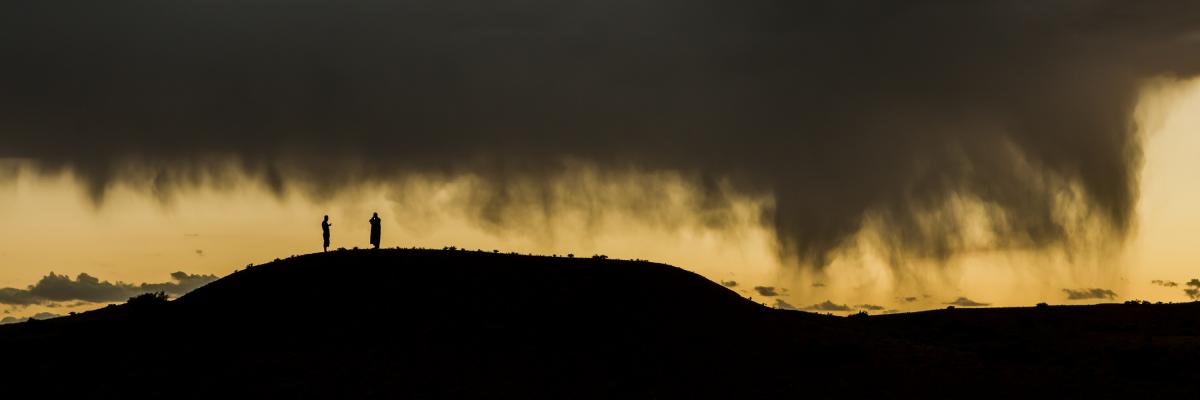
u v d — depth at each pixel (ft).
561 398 155.94
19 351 180.75
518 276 193.67
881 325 250.57
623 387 160.56
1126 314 255.29
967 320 257.14
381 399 153.28
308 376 160.56
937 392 162.20
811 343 182.70
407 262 198.49
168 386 159.12
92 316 215.92
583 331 177.27
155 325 187.11
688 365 169.07
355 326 177.58
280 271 199.62
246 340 175.83
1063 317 255.70
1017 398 160.15
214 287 200.54
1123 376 173.47
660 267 205.26
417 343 171.63
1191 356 187.11
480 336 174.09
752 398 158.10
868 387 163.43
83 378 163.94
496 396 155.53
